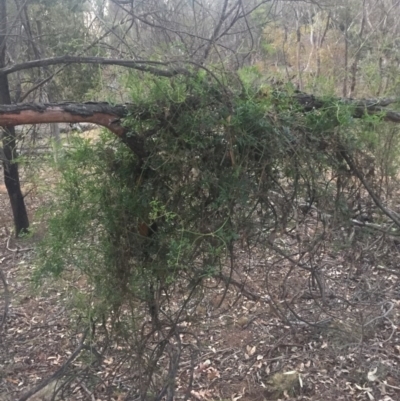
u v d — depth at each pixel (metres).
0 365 3.77
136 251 2.10
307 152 1.92
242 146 1.84
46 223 2.24
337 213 2.20
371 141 2.03
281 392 3.43
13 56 6.22
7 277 4.93
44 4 5.26
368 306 4.28
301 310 4.20
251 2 5.26
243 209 1.95
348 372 3.59
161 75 1.85
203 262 2.04
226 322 4.12
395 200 3.52
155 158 1.90
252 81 1.87
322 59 6.23
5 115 1.75
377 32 6.44
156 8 4.37
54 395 2.84
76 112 1.81
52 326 4.23
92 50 3.93
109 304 2.20
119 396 3.10
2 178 8.86
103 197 2.07
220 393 3.44
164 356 3.61
